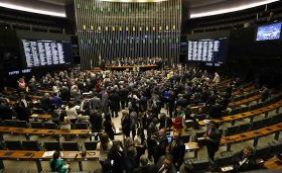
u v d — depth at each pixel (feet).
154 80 43.68
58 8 75.31
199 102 34.50
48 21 73.20
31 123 26.27
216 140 20.10
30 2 63.52
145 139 23.47
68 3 75.61
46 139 28.91
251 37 54.03
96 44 81.05
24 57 53.67
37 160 19.43
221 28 73.10
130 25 82.53
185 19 82.28
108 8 80.07
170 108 34.06
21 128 26.09
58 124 27.30
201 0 71.10
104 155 19.22
